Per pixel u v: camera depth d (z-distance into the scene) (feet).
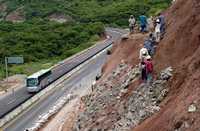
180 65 80.02
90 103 124.88
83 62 315.99
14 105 202.28
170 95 75.25
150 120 73.31
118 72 121.60
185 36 87.51
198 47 78.28
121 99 97.86
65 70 294.05
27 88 237.45
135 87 95.04
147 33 135.13
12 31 550.36
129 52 132.77
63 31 528.63
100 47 401.70
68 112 174.19
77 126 119.85
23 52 439.63
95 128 98.27
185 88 69.31
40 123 169.17
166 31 101.60
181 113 63.52
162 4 533.55
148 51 96.17
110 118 95.40
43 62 404.36
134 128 77.97
